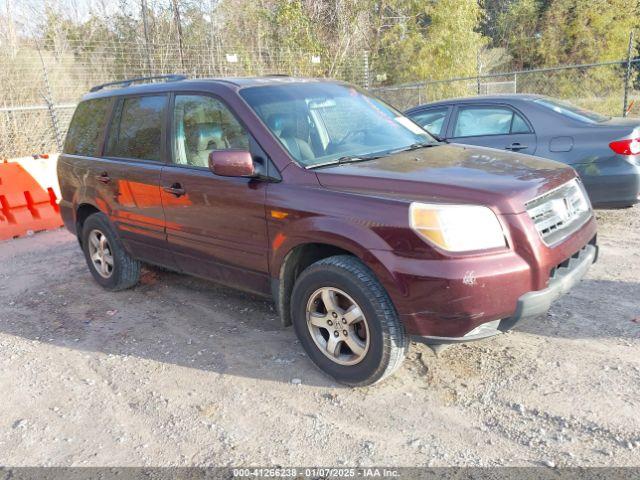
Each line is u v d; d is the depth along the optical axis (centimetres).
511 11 3164
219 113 422
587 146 618
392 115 473
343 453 304
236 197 395
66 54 1434
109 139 526
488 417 323
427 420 325
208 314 494
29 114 1255
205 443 321
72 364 423
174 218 452
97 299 549
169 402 363
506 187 327
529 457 288
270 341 433
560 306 449
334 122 428
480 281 302
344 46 1977
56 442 332
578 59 3002
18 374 413
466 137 691
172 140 456
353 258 345
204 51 1592
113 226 524
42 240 779
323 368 371
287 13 1797
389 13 2334
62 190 588
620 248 579
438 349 337
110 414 356
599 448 288
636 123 623
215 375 391
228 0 1728
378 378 345
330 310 356
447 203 314
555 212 347
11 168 799
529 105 659
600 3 2880
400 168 363
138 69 1460
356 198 337
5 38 1387
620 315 427
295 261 379
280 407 348
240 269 414
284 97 427
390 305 328
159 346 441
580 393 333
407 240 312
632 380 341
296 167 374
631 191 607
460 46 2266
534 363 370
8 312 531
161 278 593
